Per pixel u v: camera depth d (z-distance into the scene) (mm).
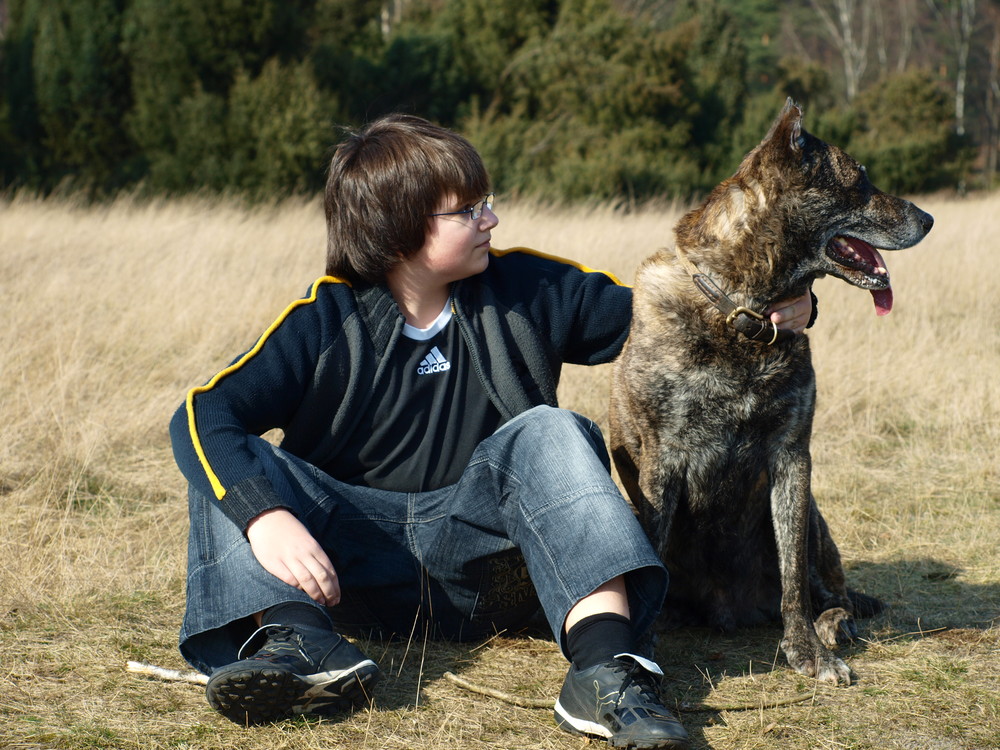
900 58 52062
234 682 2184
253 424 2545
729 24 32781
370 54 27094
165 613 3037
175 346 6523
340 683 2295
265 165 20203
